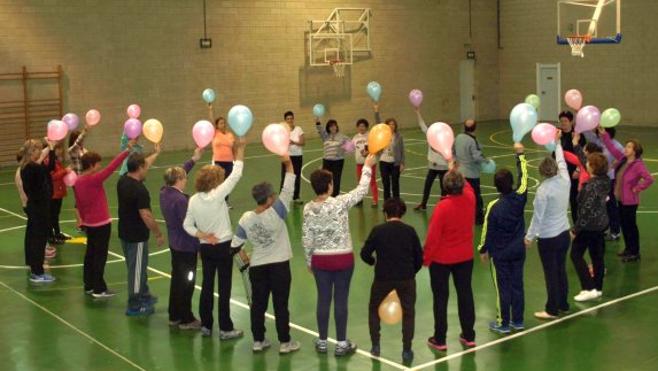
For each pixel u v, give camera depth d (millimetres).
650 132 27031
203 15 25938
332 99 29000
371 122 30047
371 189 17375
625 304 9328
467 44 32156
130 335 8656
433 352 7938
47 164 11148
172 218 8547
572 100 12398
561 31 30578
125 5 24516
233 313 9320
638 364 7539
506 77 32969
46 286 10664
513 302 8484
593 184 9258
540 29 31359
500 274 8406
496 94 33281
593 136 12258
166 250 12500
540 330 8516
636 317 8883
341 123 29312
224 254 8234
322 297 7816
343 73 28688
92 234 10023
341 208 7629
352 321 8961
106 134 24594
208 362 7816
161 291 10367
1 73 22703
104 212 10000
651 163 20391
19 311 9594
